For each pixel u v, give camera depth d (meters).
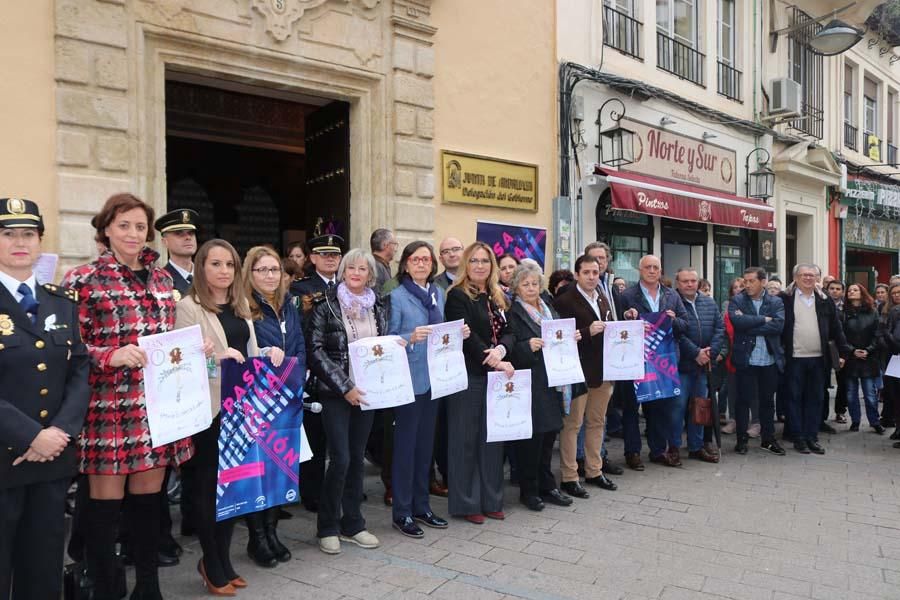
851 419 8.66
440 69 7.62
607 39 9.95
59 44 4.98
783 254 14.04
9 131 4.79
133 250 3.13
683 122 11.36
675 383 6.06
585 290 5.46
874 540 4.38
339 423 4.06
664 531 4.53
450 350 4.43
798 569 3.91
